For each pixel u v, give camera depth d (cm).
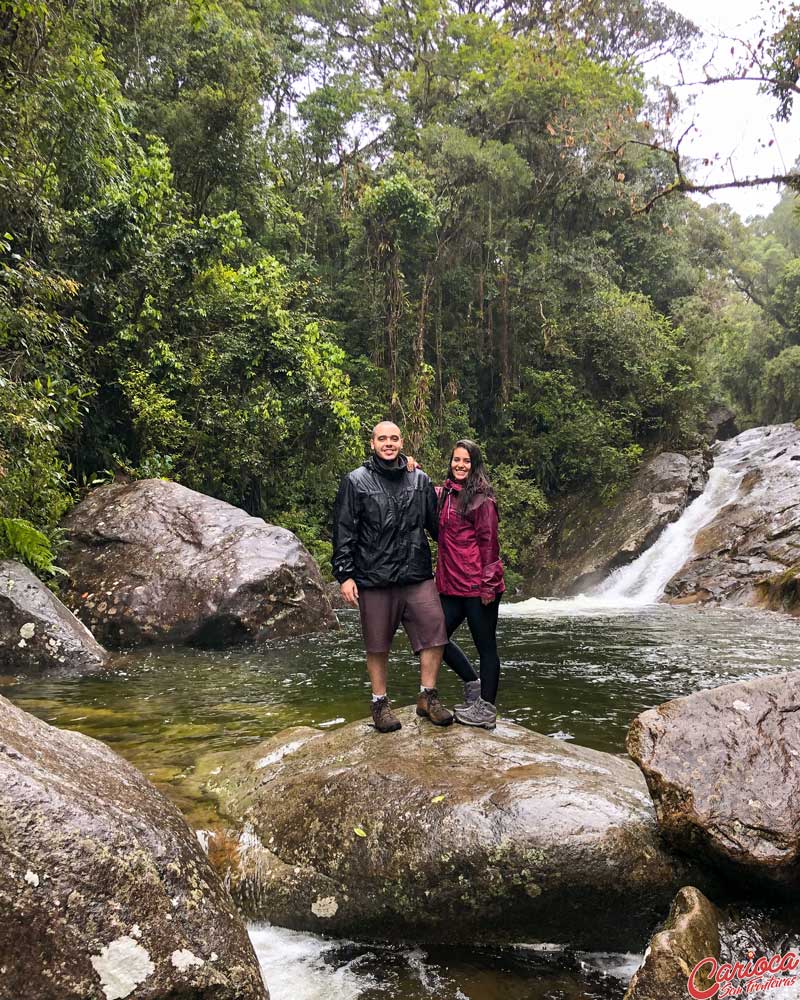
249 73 1609
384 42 2600
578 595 1742
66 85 987
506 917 261
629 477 2064
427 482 380
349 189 2041
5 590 696
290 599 893
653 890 256
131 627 819
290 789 326
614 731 477
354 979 242
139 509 938
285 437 1454
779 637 927
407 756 330
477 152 2058
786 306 3778
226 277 1431
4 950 185
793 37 1004
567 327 2244
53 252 1109
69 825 205
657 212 2689
